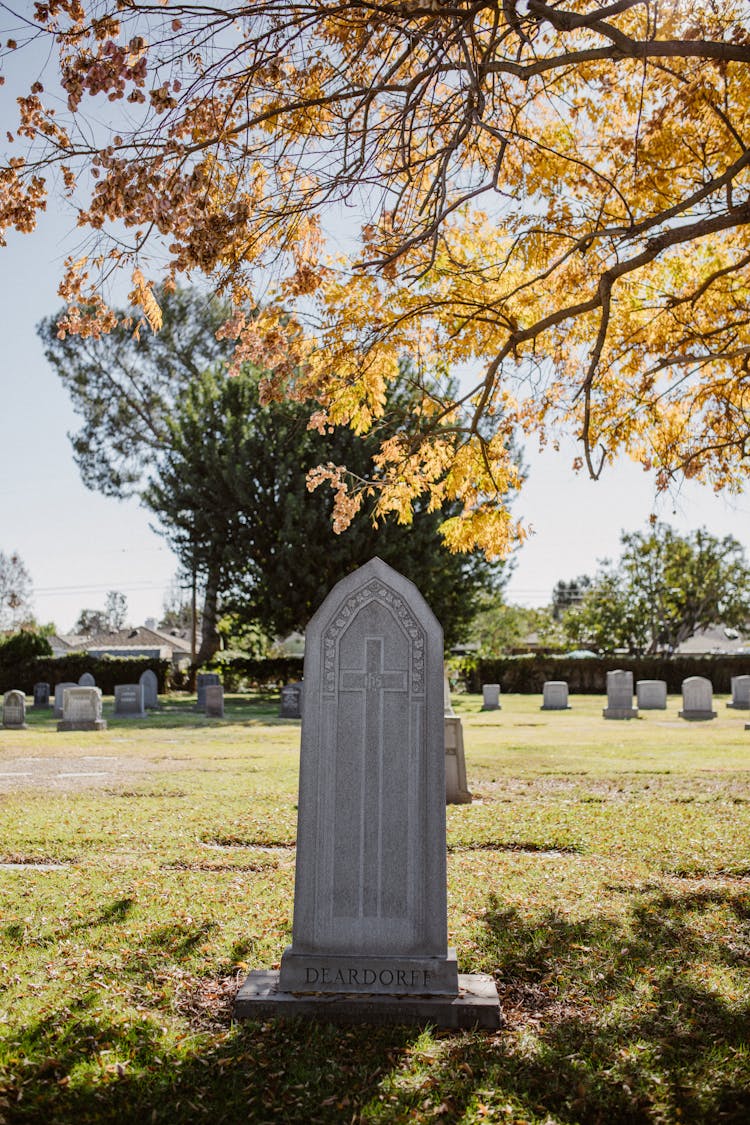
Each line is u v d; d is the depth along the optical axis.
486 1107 3.64
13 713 27.61
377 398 9.73
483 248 10.36
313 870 4.86
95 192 5.91
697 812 10.73
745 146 8.68
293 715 30.95
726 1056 4.07
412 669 4.96
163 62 5.88
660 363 10.23
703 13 7.93
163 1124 3.57
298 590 36.41
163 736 23.80
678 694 51.19
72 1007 4.63
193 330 44.47
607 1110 3.65
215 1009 4.73
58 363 44.47
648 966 5.25
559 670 51.41
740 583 57.75
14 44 5.79
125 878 7.46
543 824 10.02
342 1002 4.59
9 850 8.71
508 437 11.62
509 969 5.25
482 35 8.21
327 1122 3.59
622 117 9.56
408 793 4.89
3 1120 3.56
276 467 35.34
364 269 8.66
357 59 6.92
